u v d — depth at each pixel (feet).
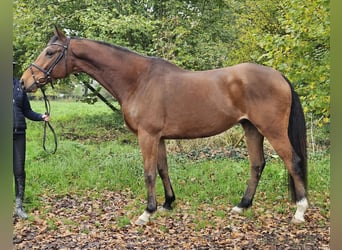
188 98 12.46
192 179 18.19
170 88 12.50
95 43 13.00
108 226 12.89
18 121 12.89
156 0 27.94
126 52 12.98
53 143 24.70
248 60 25.85
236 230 12.39
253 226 12.73
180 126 12.60
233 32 29.84
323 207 14.52
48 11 26.50
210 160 21.66
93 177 18.12
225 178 18.38
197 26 27.81
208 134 12.87
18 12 24.40
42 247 11.18
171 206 14.07
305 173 12.48
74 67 13.10
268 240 11.59
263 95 12.28
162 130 12.65
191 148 23.62
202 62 25.53
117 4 27.50
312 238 11.59
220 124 12.66
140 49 25.18
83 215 13.94
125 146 25.22
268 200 15.52
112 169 19.27
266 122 12.30
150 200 12.84
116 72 12.81
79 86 32.81
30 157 21.01
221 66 27.04
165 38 24.27
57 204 15.21
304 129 12.53
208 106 12.44
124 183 17.69
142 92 12.60
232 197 15.83
